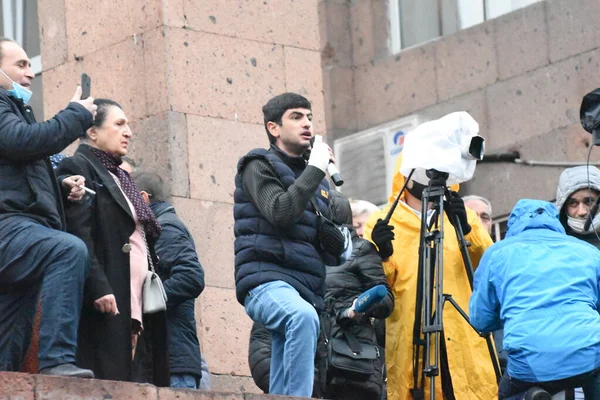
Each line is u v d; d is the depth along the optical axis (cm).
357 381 1803
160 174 2181
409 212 1917
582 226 1927
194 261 1870
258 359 1875
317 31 2344
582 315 1677
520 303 1691
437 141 1866
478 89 2808
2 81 1675
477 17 2844
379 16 2975
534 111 2725
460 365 1848
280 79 2292
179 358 1855
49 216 1644
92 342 1684
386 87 2939
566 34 2698
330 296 1819
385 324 1909
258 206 1720
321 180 1725
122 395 1565
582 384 1675
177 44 2214
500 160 2742
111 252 1703
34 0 2755
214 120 2219
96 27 2289
